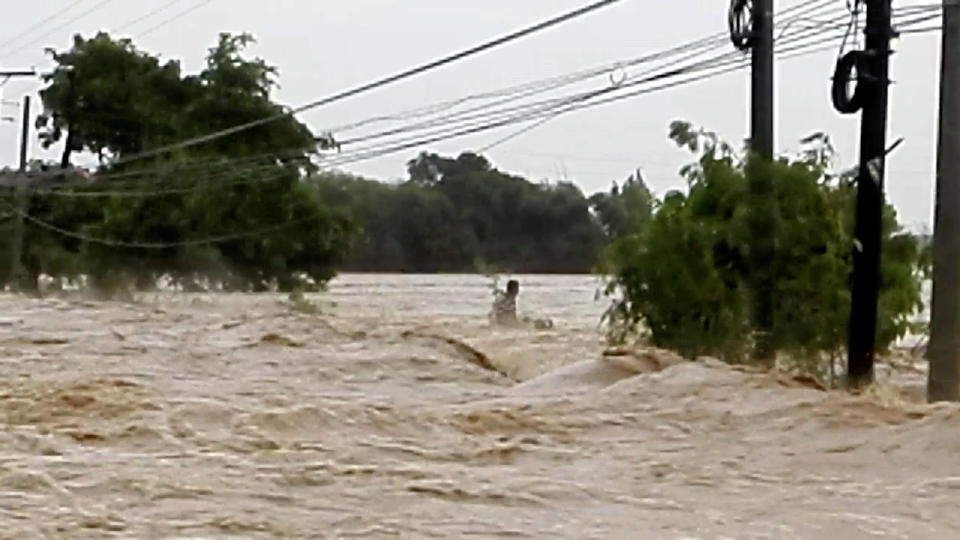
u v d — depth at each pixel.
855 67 18.66
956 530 11.23
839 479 13.45
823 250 21.14
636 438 15.88
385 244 79.62
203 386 20.70
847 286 21.06
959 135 17.42
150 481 12.73
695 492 12.81
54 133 61.91
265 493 12.38
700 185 21.73
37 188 56.81
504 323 41.00
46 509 11.60
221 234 54.84
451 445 15.33
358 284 75.94
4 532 10.73
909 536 11.02
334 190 62.62
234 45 57.75
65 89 61.06
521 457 14.66
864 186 18.89
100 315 33.59
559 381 20.36
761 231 21.05
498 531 11.05
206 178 54.88
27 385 19.67
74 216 58.03
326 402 18.66
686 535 10.99
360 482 12.95
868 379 19.02
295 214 55.75
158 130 59.53
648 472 13.80
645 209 22.36
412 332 28.44
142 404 17.59
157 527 11.05
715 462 14.34
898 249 21.80
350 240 57.72
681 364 19.66
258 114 56.75
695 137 28.20
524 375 25.20
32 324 30.98
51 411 17.17
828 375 21.09
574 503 12.23
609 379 20.06
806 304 20.97
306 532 10.98
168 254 55.09
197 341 27.00
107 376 21.45
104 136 61.25
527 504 12.15
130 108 60.62
